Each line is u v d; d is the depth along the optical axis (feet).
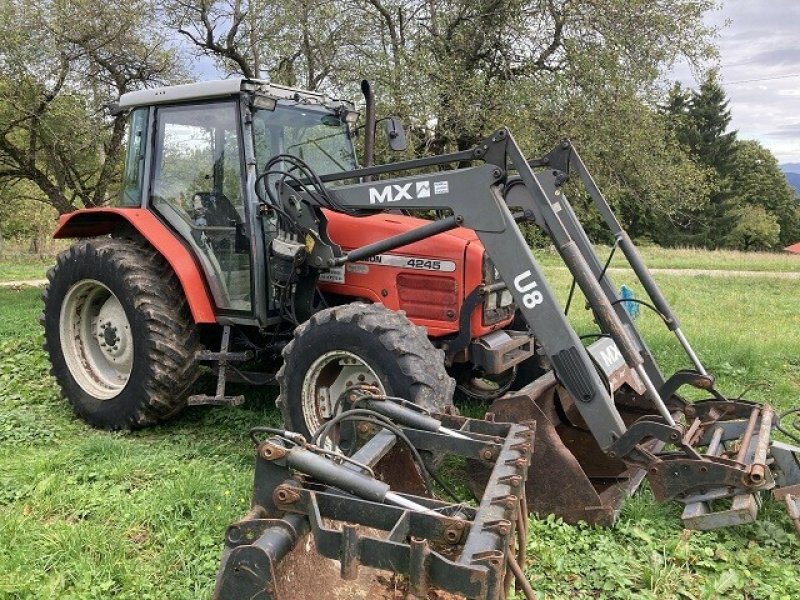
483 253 14.84
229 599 7.00
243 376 16.47
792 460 12.31
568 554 10.98
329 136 18.04
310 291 15.47
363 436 10.05
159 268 16.60
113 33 40.57
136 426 16.43
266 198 15.64
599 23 38.11
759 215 160.76
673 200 43.91
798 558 11.03
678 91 48.93
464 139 38.65
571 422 14.55
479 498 12.37
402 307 15.44
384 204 13.88
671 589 10.14
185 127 16.40
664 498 11.77
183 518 11.96
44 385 19.93
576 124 37.58
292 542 7.18
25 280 54.03
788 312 35.96
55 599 9.57
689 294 44.86
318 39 38.91
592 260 14.97
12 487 13.14
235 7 40.19
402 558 6.66
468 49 40.01
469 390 17.74
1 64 40.34
